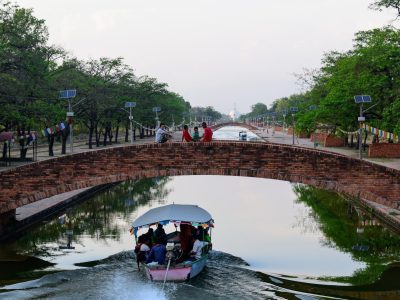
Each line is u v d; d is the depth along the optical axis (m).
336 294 17.17
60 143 75.31
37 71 42.06
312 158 21.53
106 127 68.56
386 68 39.09
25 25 43.59
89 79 59.34
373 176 21.05
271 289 17.62
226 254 21.94
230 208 32.97
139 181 50.06
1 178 22.47
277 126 130.88
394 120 37.75
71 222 28.66
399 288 17.62
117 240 24.53
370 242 23.97
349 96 43.12
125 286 17.91
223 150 22.25
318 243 23.81
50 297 16.86
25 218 26.06
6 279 18.80
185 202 35.56
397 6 34.78
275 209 32.59
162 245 19.50
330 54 62.81
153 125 94.81
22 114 41.22
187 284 18.09
